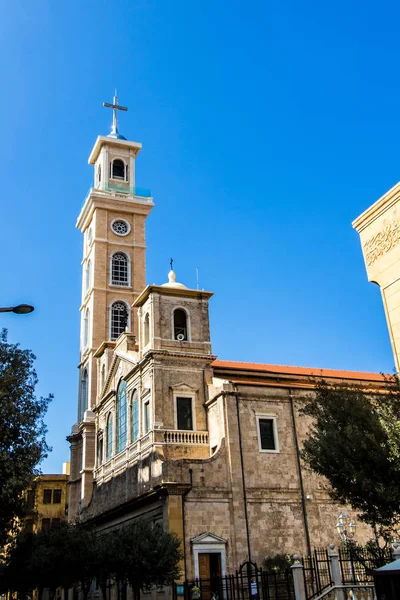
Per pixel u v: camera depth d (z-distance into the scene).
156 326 51.22
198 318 53.12
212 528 42.03
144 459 48.78
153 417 48.19
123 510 50.31
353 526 36.56
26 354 40.25
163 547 36.69
